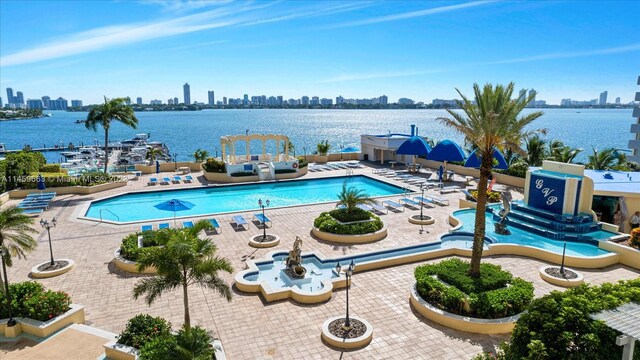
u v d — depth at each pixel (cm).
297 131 13975
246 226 2320
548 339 906
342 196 2286
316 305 1424
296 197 3228
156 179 3600
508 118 1393
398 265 1786
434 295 1372
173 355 923
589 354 871
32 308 1235
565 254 1830
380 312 1378
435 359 1123
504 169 3422
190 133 13050
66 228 2261
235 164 3684
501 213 2200
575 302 942
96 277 1633
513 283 1405
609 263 1795
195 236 1132
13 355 1114
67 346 1138
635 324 845
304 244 2025
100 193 3145
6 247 1239
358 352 1153
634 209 2255
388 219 2459
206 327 1280
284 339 1216
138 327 1132
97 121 3644
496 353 1137
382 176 3844
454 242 2081
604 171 2680
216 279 1095
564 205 2208
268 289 1475
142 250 1723
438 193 3147
